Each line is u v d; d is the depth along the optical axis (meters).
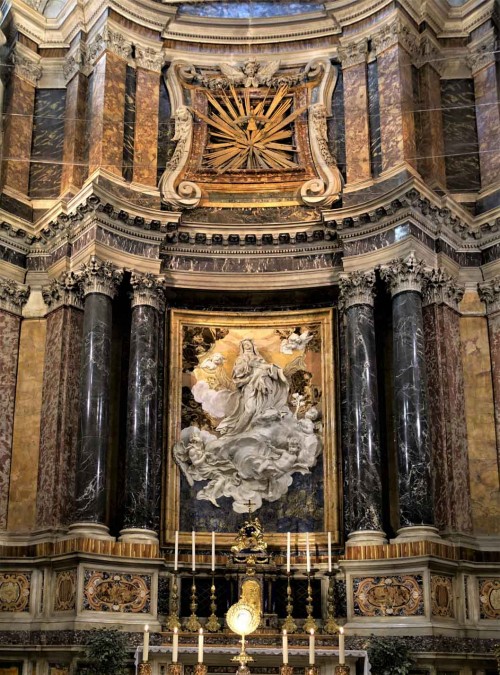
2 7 15.96
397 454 13.41
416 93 15.68
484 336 14.59
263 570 13.36
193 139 15.96
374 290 14.48
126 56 15.76
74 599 12.44
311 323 15.26
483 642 12.75
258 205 15.59
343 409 14.62
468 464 13.95
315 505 14.39
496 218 14.71
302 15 16.22
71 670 12.02
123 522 13.55
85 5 15.95
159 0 16.41
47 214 14.69
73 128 15.45
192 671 11.93
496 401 14.25
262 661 11.91
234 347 15.33
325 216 14.62
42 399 14.30
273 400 14.96
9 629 12.79
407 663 11.60
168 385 14.75
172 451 14.50
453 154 15.73
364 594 12.89
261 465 14.54
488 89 15.91
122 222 14.40
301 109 16.06
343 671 8.80
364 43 15.86
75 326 14.33
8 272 14.73
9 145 15.47
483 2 16.14
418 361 13.62
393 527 14.13
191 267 15.16
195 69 16.33
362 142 15.33
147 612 12.90
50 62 16.25
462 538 13.26
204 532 14.28
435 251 14.44
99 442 13.37
